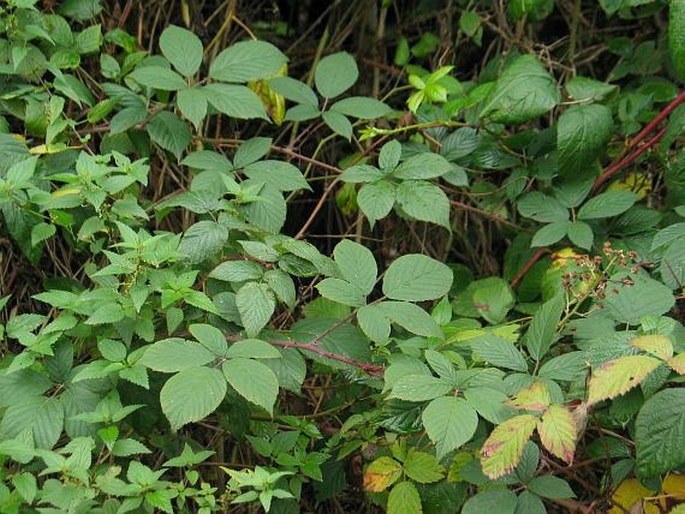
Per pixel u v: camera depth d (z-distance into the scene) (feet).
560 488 6.32
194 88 8.29
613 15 11.23
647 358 5.70
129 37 9.21
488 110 8.69
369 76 11.13
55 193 7.51
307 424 7.55
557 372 6.46
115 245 7.00
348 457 8.43
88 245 8.20
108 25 9.58
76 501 5.77
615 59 11.35
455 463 6.86
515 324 8.39
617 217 8.93
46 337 6.55
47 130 8.22
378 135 9.84
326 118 8.91
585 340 7.02
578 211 9.01
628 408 6.22
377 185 8.24
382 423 6.88
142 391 6.72
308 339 7.11
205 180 8.12
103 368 6.36
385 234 10.18
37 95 8.46
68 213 7.82
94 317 6.39
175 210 9.39
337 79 9.29
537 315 6.86
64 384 6.57
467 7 10.75
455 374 6.33
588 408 6.11
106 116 9.09
